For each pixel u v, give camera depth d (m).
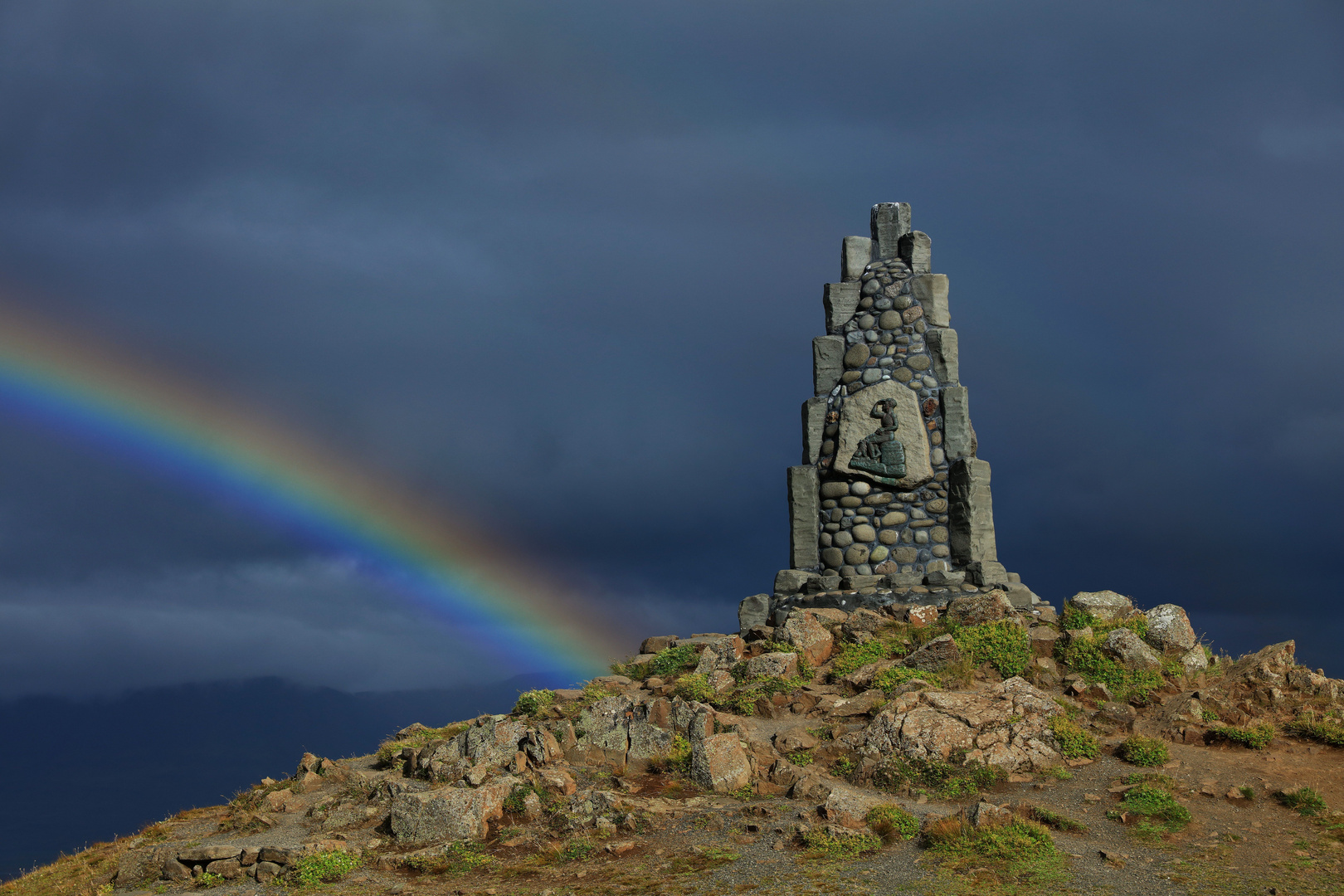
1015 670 17.20
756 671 18.17
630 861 12.12
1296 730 14.70
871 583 21.53
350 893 12.01
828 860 11.55
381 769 16.83
